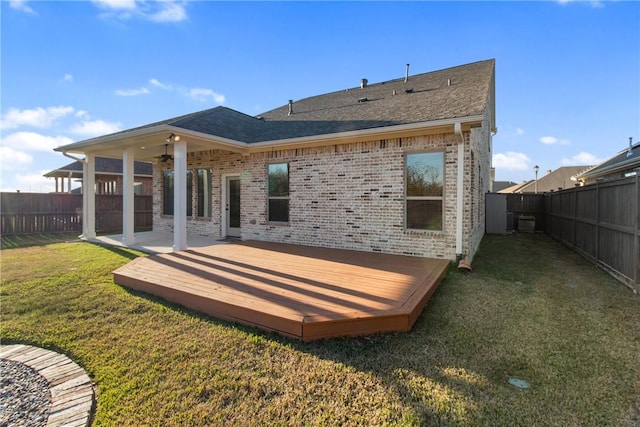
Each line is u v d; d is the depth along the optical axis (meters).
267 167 9.38
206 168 10.83
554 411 2.35
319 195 8.40
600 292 5.11
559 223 10.73
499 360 3.04
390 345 3.31
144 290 5.02
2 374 2.98
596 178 14.45
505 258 7.84
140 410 2.44
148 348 3.36
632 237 5.33
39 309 4.43
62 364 3.14
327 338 3.41
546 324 3.87
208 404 2.48
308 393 2.58
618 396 2.53
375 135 7.26
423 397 2.50
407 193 7.26
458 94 8.27
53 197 13.24
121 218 15.00
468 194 6.73
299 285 4.66
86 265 6.84
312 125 9.34
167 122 9.53
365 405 2.42
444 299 4.70
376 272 5.45
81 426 2.29
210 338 3.54
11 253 8.31
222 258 6.66
